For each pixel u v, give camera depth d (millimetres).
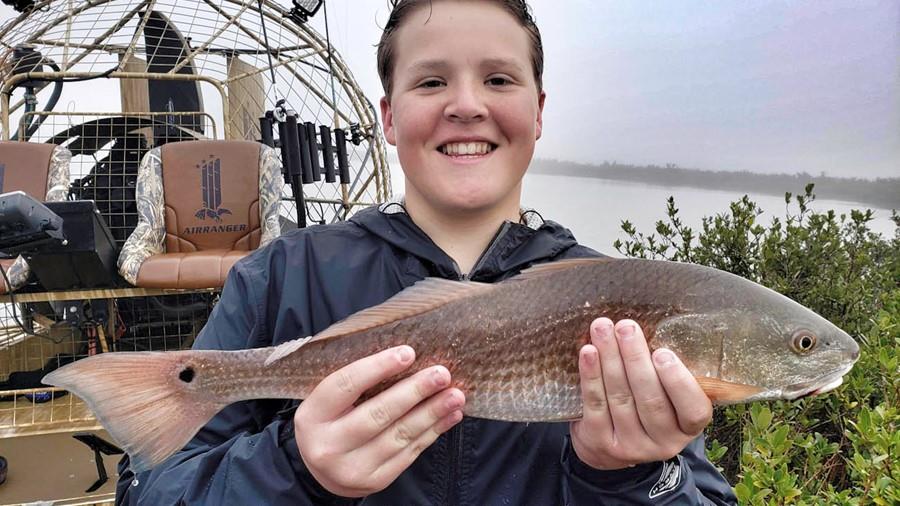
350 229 584
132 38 1550
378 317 469
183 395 466
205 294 1354
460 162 521
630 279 472
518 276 480
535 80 562
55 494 907
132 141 1605
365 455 377
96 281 1187
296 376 470
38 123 1604
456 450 488
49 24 1591
